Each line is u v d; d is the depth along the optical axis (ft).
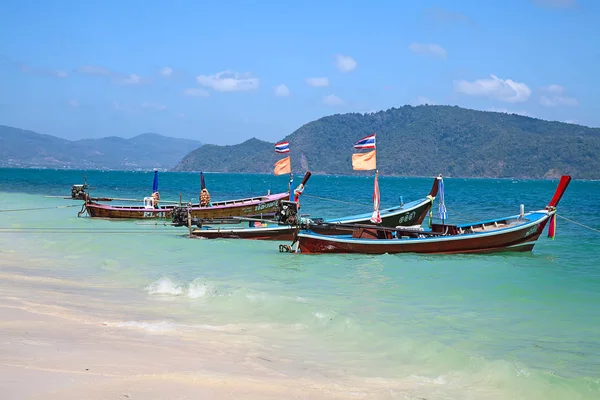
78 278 57.72
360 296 51.31
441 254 76.18
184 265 68.03
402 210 92.94
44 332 34.60
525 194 316.60
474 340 37.88
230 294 48.37
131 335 35.58
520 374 30.50
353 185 465.06
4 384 24.75
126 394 24.84
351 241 75.10
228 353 33.14
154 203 129.39
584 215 152.46
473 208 182.80
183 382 27.09
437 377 30.63
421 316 44.16
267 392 26.71
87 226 109.40
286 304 44.65
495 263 70.13
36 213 135.23
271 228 90.07
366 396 27.09
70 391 24.50
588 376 31.30
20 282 53.16
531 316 44.47
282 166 90.99
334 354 34.19
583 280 59.26
